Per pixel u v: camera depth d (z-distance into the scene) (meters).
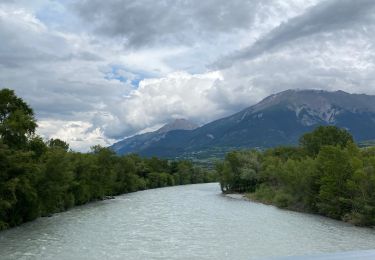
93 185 113.62
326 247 45.50
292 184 94.56
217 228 59.69
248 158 152.12
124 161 161.75
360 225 66.38
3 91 68.31
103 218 72.75
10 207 59.84
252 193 136.00
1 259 38.56
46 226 62.91
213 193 148.75
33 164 66.19
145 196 135.00
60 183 81.88
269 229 59.25
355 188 70.31
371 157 72.75
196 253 41.84
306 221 70.06
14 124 64.50
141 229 58.66
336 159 76.88
